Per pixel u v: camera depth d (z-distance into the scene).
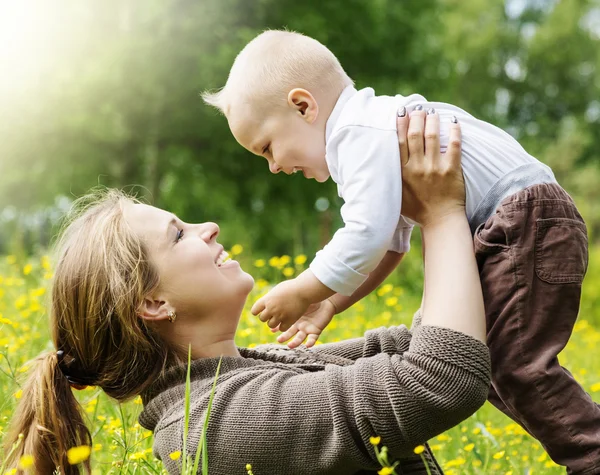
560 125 33.16
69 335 2.29
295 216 17.39
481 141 2.25
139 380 2.28
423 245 2.20
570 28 32.75
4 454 2.34
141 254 2.22
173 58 15.48
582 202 24.44
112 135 15.52
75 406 2.30
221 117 16.03
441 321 1.96
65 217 2.58
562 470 3.30
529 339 2.12
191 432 2.04
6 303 5.56
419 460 2.18
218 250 2.33
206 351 2.27
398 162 2.16
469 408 1.90
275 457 1.97
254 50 2.60
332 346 2.51
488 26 32.91
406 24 17.70
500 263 2.14
